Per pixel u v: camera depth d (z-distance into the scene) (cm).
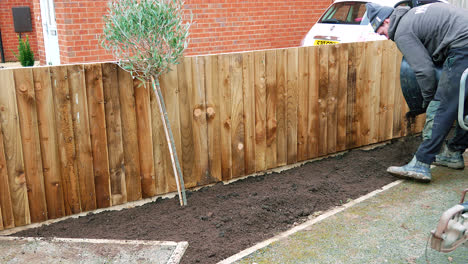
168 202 424
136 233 364
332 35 874
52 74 366
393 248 335
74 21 753
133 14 352
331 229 365
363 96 559
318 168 512
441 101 435
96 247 338
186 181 444
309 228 367
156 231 368
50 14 855
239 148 470
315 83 512
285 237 353
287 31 1052
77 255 327
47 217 386
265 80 472
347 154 561
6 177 364
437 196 427
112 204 411
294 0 1045
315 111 520
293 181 473
